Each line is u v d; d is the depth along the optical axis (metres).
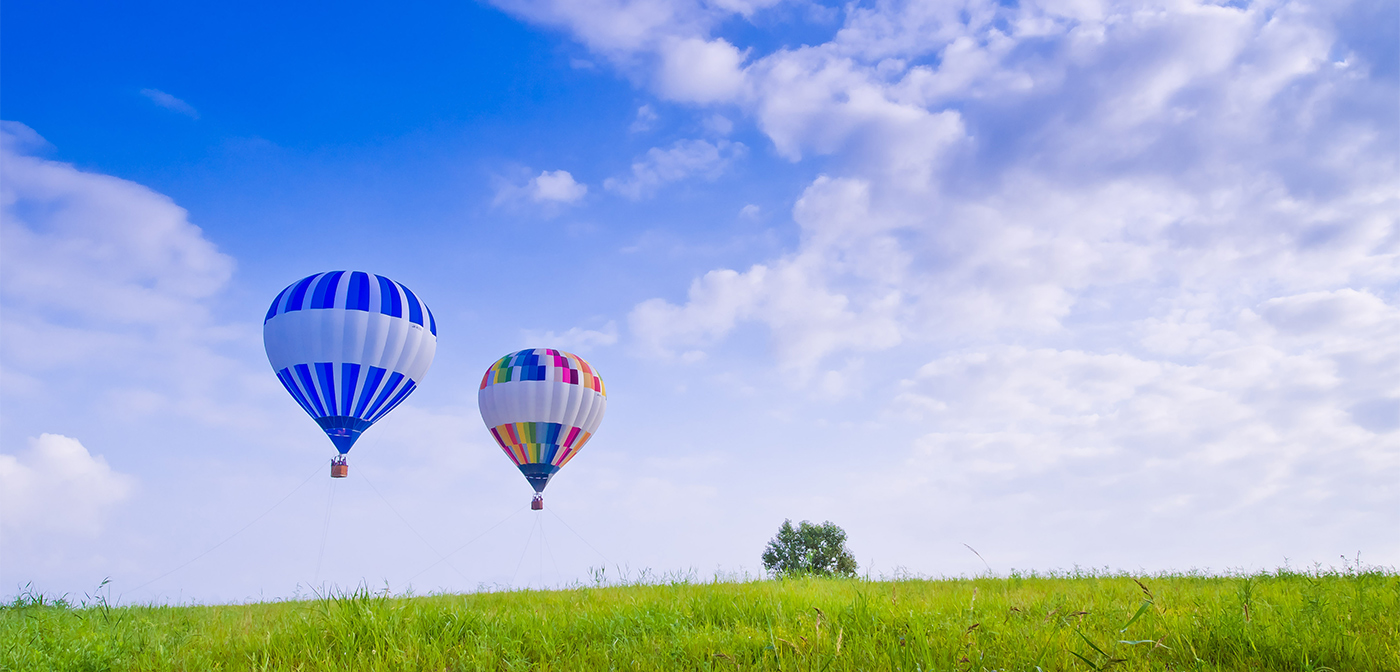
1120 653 5.52
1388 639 5.68
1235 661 5.37
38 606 10.50
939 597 9.00
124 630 7.79
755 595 9.06
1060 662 5.37
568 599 10.09
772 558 38.72
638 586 11.88
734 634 6.72
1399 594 7.99
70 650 6.66
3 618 8.88
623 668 5.80
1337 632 5.76
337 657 6.33
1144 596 8.59
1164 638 5.82
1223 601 7.73
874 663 5.46
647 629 7.09
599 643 6.64
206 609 10.80
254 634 7.23
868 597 8.37
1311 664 5.19
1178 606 7.68
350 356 28.02
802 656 5.57
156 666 6.38
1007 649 5.70
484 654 6.14
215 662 6.46
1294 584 9.70
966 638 5.90
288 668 5.96
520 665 5.86
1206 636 5.91
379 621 6.95
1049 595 9.21
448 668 6.03
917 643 5.72
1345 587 9.12
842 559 38.38
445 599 10.45
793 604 8.12
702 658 5.88
